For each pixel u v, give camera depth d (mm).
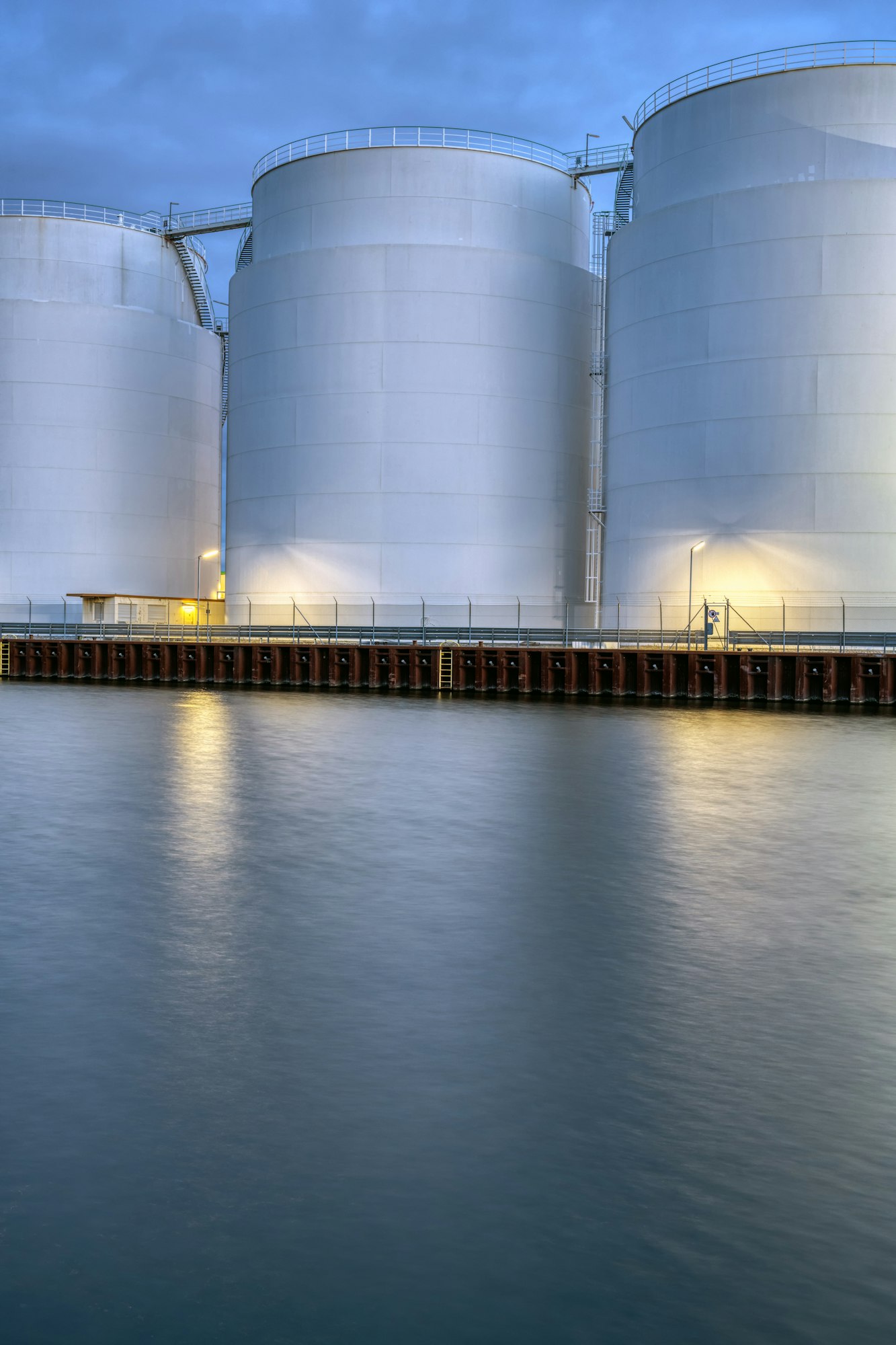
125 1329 7492
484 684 59031
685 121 62906
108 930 15633
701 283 60156
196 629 70750
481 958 14422
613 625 64125
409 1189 8961
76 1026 12094
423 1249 8250
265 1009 12594
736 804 25984
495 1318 7594
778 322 58219
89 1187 8977
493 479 70125
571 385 73000
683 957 14547
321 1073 10938
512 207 72375
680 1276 7977
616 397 65438
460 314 69625
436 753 34188
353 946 14906
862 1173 9203
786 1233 8438
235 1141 9648
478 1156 9422
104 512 83938
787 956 14641
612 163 74188
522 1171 9195
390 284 69500
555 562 71875
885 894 17891
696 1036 11875
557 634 61469
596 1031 12000
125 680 69875
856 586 57219
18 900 17172
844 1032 12023
